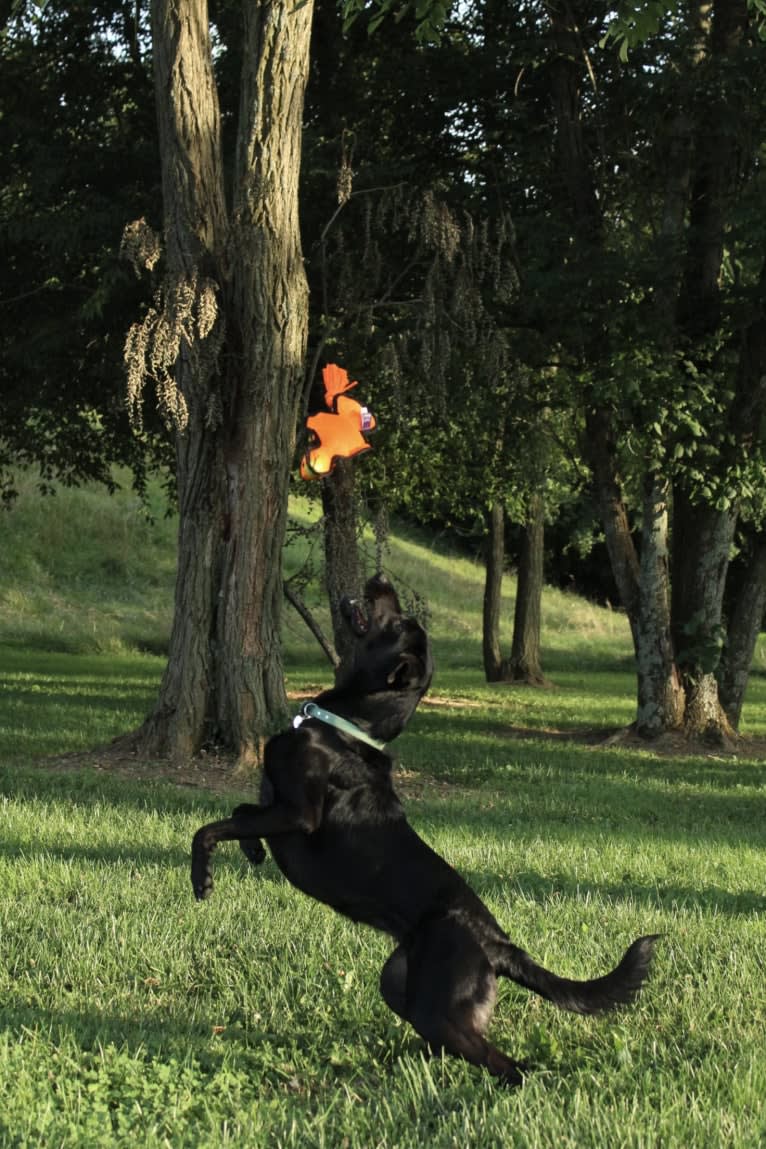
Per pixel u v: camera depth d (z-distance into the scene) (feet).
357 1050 14.93
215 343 37.63
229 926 19.74
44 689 64.95
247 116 38.09
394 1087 13.71
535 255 48.80
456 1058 14.10
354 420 21.84
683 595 55.52
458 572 144.87
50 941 18.58
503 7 54.19
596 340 50.72
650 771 45.85
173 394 35.60
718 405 50.78
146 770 37.83
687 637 54.90
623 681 98.89
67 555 119.55
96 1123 12.08
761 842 31.86
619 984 13.43
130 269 46.62
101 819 29.27
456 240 42.29
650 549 54.08
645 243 51.49
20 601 107.24
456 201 50.29
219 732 39.86
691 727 54.60
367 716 14.92
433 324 44.50
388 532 51.96
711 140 50.49
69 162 50.80
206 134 38.40
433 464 65.00
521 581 89.45
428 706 70.08
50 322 51.88
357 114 54.44
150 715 40.34
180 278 36.50
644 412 48.37
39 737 44.37
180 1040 14.73
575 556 155.43
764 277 50.60
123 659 94.22
